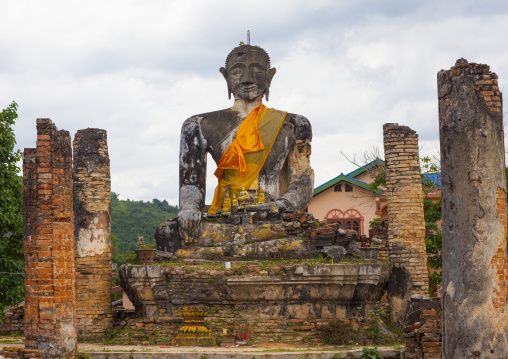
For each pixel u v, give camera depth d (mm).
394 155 21797
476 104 14109
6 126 24625
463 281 13875
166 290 20062
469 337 13773
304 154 25078
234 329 19344
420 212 21500
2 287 23922
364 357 17109
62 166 16938
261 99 25312
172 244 22500
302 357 17047
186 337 19203
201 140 24594
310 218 21984
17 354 16641
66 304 16750
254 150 24078
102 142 22938
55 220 16719
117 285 34688
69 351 16703
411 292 21094
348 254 21156
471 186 13961
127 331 20297
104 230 22562
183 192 24219
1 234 24078
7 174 24297
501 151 14242
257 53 25188
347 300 19844
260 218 22422
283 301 19672
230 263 19875
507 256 14508
